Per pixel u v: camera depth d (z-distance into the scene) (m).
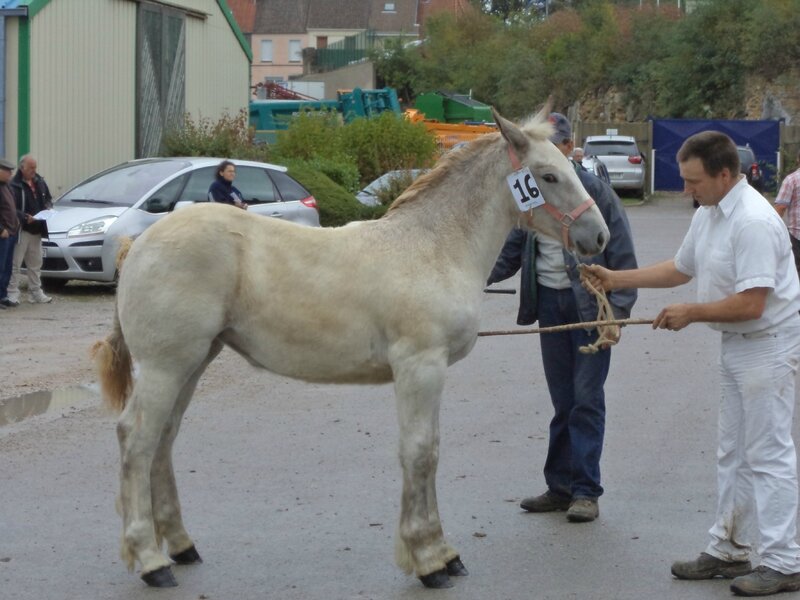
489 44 67.75
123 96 22.80
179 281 5.83
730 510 6.09
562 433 7.24
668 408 10.10
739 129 43.19
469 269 6.15
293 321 5.92
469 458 8.50
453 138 34.59
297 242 6.03
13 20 19.53
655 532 6.87
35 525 6.90
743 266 5.71
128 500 5.94
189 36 25.72
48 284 17.52
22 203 16.20
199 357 5.92
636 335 14.14
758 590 5.80
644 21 58.28
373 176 28.58
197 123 26.30
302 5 88.00
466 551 6.55
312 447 8.77
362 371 6.06
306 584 6.02
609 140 41.81
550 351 7.26
